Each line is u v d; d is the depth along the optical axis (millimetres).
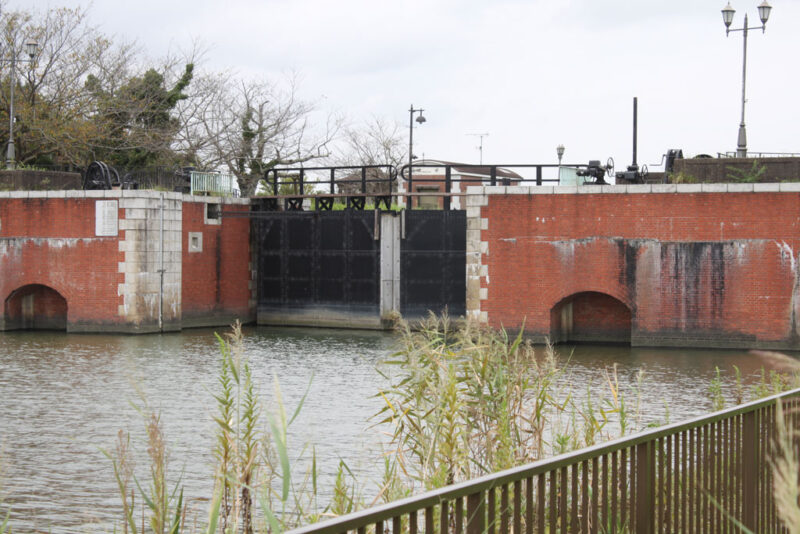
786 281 29156
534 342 31188
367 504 10797
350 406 19703
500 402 10062
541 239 31172
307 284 38562
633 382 22953
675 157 34188
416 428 9734
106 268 34969
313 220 38312
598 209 30672
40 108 48344
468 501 5027
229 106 56156
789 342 29156
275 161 55344
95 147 49469
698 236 29891
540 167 33156
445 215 36219
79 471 14523
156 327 35469
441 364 10164
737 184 29438
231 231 39125
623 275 30562
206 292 38125
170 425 17875
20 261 35938
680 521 7098
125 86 50969
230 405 10289
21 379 23656
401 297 36625
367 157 69500
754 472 7590
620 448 6117
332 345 31828
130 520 7836
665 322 30297
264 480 9016
